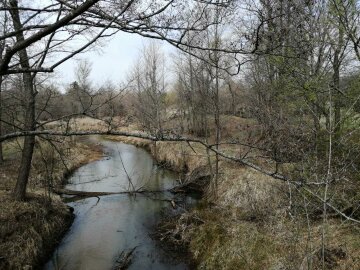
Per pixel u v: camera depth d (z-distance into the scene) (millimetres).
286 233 8531
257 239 9078
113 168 21562
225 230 10312
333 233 7754
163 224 12625
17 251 9336
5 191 12102
